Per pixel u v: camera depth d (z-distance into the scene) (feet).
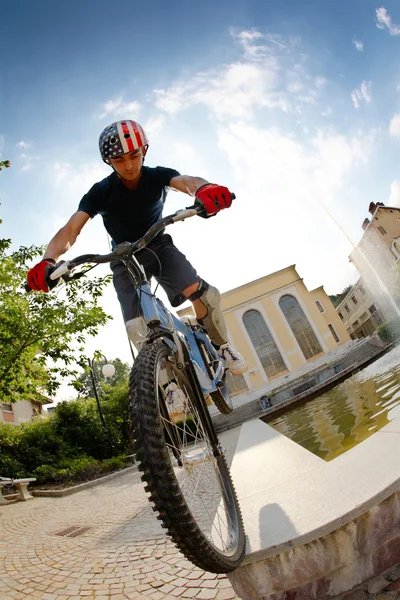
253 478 9.41
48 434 54.19
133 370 5.16
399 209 109.09
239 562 5.04
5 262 33.27
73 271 6.35
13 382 34.22
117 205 7.63
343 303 160.25
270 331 106.83
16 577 9.95
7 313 30.91
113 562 9.83
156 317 5.92
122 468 47.67
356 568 5.15
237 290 109.91
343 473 6.79
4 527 20.15
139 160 6.95
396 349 64.44
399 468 5.78
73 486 37.52
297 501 6.39
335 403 29.32
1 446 48.44
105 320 36.99
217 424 67.21
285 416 43.39
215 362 8.61
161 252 7.64
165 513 4.29
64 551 12.16
